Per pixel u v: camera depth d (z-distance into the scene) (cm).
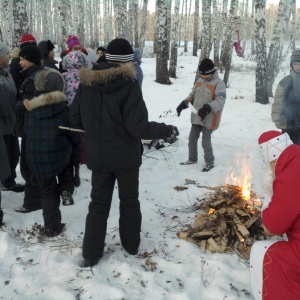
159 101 1171
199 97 528
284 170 224
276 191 221
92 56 740
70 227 367
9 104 394
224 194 391
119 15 1630
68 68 512
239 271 303
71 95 502
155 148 648
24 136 370
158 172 542
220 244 336
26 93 377
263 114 983
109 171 293
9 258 316
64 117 342
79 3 2786
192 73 1852
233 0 1517
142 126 279
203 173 534
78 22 2820
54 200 347
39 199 405
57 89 343
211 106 505
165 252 329
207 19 1422
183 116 945
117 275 297
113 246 338
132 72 275
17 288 280
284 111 472
